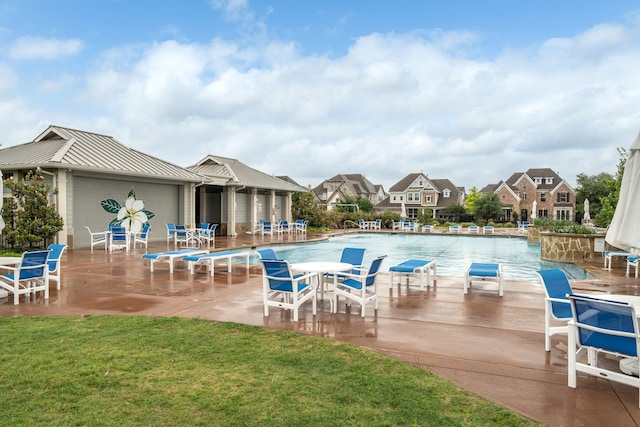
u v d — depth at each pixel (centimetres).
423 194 6375
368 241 2761
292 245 2159
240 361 455
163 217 2127
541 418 343
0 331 557
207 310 697
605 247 1465
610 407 362
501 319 653
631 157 447
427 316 670
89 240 1761
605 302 374
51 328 573
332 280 802
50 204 1620
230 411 343
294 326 607
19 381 394
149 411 343
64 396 367
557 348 518
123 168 1798
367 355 480
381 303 764
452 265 1644
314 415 336
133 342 514
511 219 5991
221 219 2597
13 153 1848
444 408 353
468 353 498
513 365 461
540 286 935
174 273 1089
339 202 5900
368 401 363
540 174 6366
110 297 795
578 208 6334
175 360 454
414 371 434
